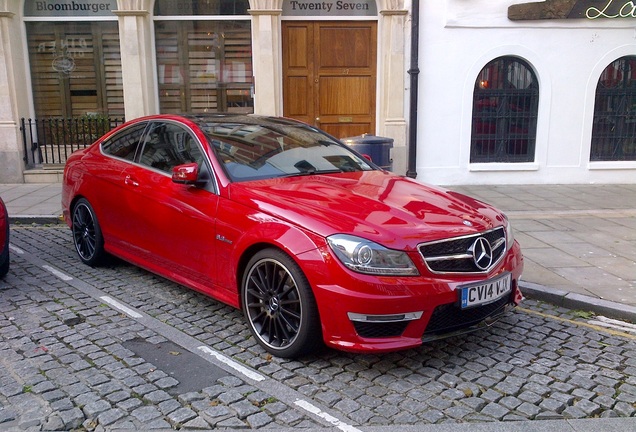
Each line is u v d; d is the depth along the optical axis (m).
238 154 4.82
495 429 3.25
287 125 5.66
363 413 3.38
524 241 7.27
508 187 10.94
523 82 11.09
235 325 4.64
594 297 5.31
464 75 10.80
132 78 10.73
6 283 5.59
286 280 3.95
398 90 10.72
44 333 4.43
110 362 3.96
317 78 11.13
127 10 10.48
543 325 4.82
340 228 3.75
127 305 5.04
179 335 4.44
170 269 5.01
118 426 3.20
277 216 4.01
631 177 11.39
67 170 6.39
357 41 11.07
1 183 10.81
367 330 3.70
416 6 10.30
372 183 4.71
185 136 5.07
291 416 3.33
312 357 4.09
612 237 7.48
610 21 10.77
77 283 5.60
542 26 10.73
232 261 4.29
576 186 11.10
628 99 11.30
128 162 5.55
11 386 3.62
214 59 11.25
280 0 10.51
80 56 11.27
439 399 3.56
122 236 5.52
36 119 11.23
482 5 10.56
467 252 3.89
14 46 10.72
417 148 10.97
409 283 3.63
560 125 11.11
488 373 3.92
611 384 3.80
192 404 3.44
